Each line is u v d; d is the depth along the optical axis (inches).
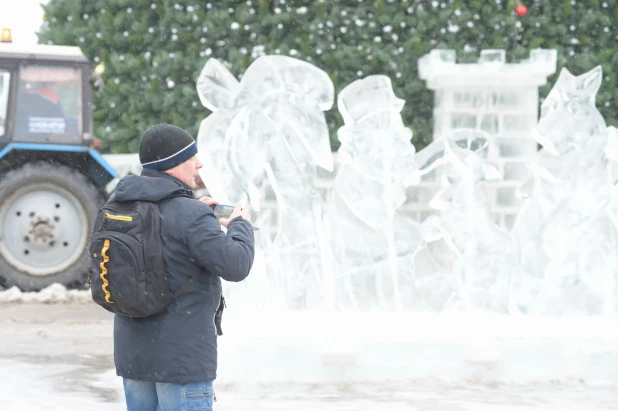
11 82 451.8
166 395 134.0
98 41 500.1
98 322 354.0
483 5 483.5
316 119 265.3
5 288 430.3
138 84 493.0
